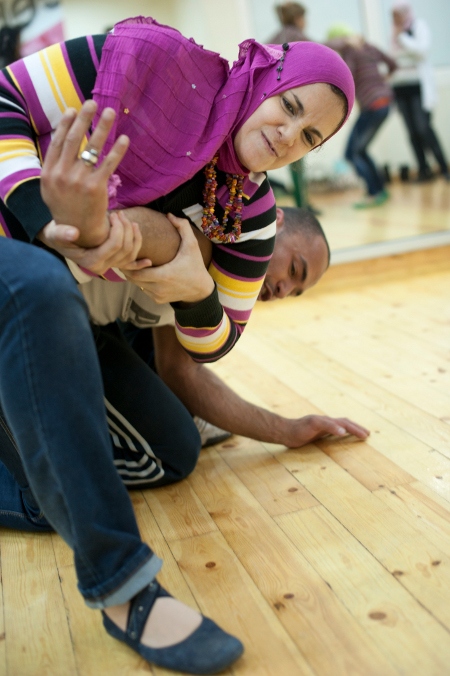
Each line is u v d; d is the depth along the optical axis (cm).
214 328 135
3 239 103
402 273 400
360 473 167
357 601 119
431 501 151
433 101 446
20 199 107
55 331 95
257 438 184
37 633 118
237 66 117
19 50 403
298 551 136
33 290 94
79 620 121
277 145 116
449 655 104
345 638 110
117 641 114
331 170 445
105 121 94
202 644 104
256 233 133
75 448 97
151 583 107
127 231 105
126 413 161
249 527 147
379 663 104
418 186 475
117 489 101
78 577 104
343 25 416
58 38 407
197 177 123
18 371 95
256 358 272
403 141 462
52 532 152
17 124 113
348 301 352
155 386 165
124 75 112
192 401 180
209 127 117
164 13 423
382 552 133
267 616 117
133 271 116
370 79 430
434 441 181
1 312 95
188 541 144
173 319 167
